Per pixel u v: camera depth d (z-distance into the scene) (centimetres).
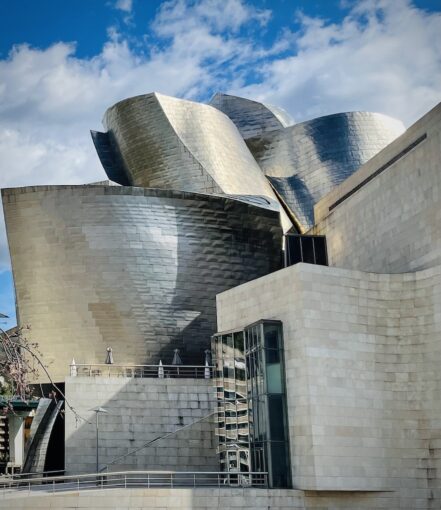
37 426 3988
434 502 2984
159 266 4572
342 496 3011
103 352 4491
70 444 3731
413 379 3130
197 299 4622
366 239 4119
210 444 3819
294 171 5716
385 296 3238
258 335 3253
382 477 3023
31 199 4603
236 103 6222
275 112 6353
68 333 4519
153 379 3900
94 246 4547
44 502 2825
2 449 4006
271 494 2978
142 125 5169
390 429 3077
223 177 5072
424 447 3044
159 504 2875
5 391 3512
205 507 2911
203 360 4578
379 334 3191
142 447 3762
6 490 3070
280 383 3186
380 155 4034
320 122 5769
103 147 5434
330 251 4609
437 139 3500
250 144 5878
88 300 4516
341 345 3138
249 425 3275
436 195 3488
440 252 3428
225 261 4694
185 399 3894
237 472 3055
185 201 4669
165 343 4538
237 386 3394
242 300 3497
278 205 4906
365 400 3095
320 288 3178
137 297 4531
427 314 3156
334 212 4556
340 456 3008
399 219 3788
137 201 4603
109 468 3681
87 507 2833
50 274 4566
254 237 4772
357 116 5797
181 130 5125
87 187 4578
